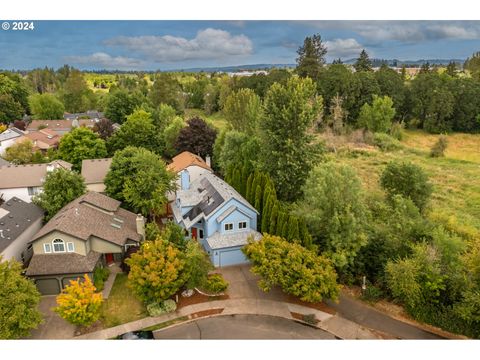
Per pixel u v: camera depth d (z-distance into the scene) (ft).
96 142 200.85
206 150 211.41
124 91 339.77
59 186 131.44
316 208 104.06
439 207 146.30
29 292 80.02
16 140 240.73
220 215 113.09
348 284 102.17
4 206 121.08
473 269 85.30
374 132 267.80
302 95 143.33
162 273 86.38
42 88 562.25
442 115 287.69
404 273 86.38
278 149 144.46
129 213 130.93
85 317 79.77
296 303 93.86
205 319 87.66
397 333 83.92
